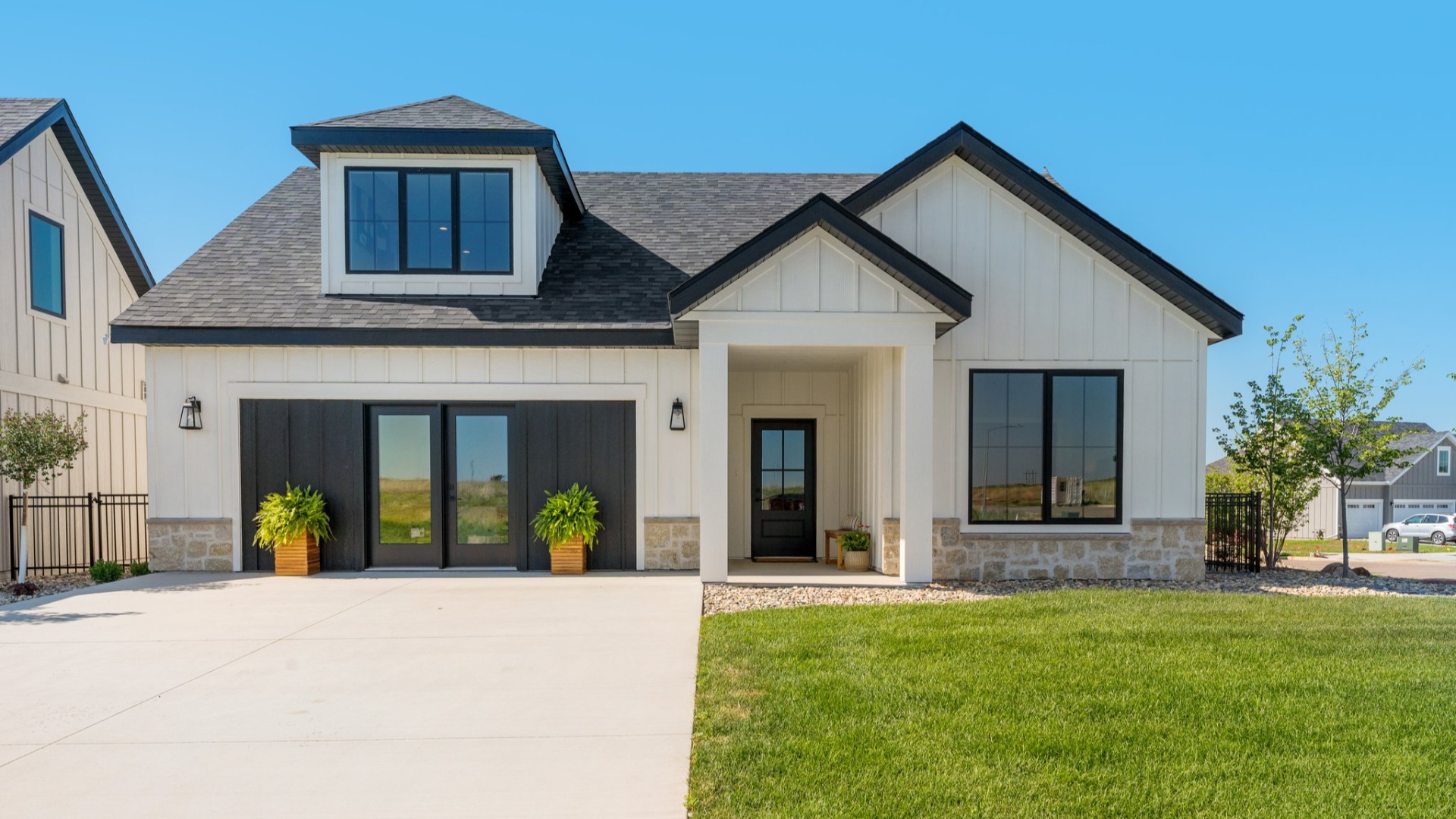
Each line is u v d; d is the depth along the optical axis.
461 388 10.77
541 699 5.34
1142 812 3.74
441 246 11.38
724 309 9.41
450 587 9.55
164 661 6.30
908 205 10.43
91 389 13.51
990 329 10.42
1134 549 10.45
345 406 10.76
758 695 5.28
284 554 10.41
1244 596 8.71
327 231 11.27
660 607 8.29
